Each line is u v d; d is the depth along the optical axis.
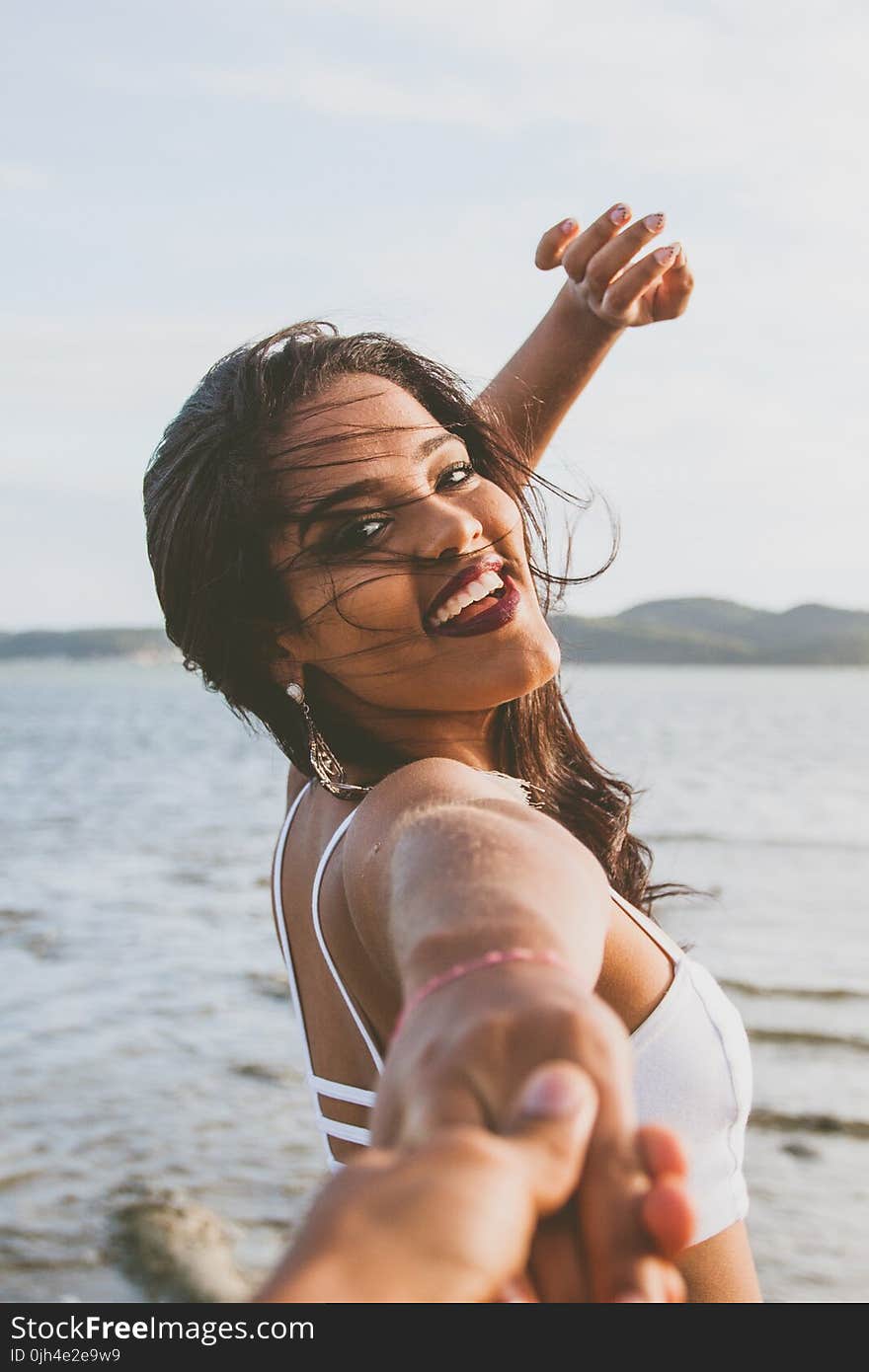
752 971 14.27
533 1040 0.60
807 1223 7.54
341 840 1.41
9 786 41.91
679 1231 0.54
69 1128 8.84
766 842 26.02
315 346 1.72
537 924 0.74
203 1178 7.97
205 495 1.69
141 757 56.84
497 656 1.66
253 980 13.45
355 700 1.75
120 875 21.77
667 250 2.40
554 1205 0.53
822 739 63.81
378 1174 0.52
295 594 1.67
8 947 15.34
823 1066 10.78
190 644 1.79
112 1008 12.33
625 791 2.09
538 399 2.49
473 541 1.66
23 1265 6.74
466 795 1.11
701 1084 1.55
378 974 1.36
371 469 1.63
